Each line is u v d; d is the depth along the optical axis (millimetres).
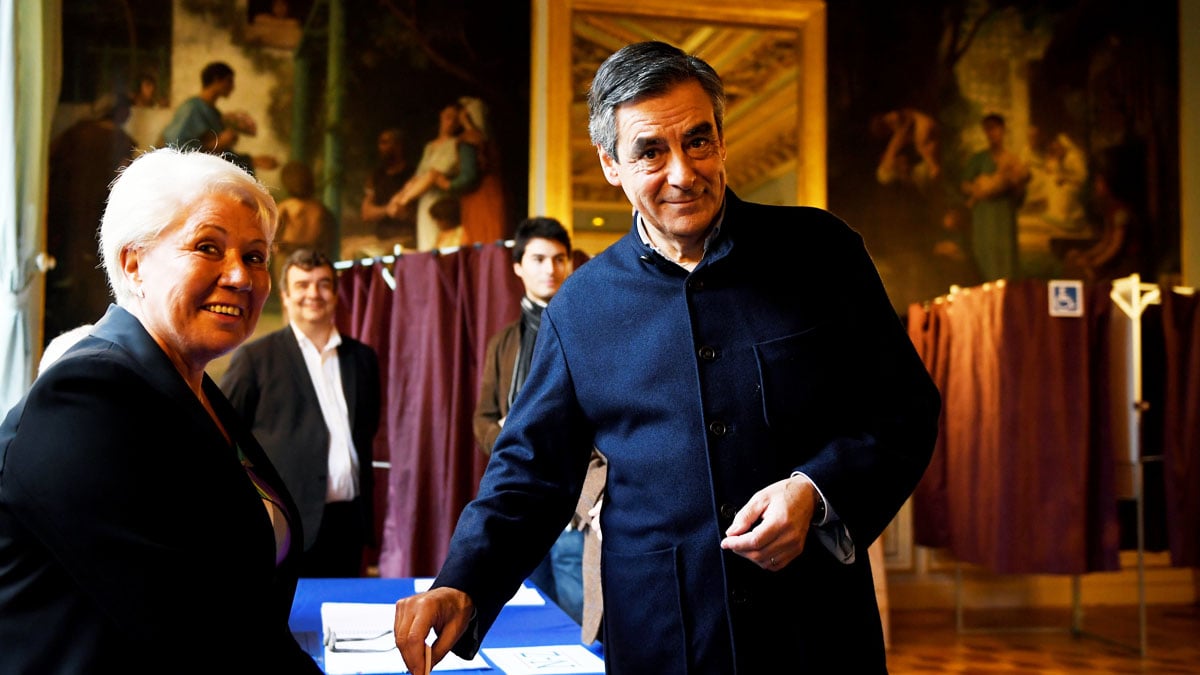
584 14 7645
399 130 7398
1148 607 8000
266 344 4504
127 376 1341
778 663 1621
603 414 1757
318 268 4543
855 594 1683
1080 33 8375
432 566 6133
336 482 4523
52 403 1303
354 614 2629
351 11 7363
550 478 1821
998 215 8164
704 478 1653
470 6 7566
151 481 1318
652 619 1668
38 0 5484
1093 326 6441
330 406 4582
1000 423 6434
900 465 1618
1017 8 8305
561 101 7531
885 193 8039
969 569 7930
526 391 1850
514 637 2516
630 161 1649
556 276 4434
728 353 1690
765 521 1474
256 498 1475
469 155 7480
